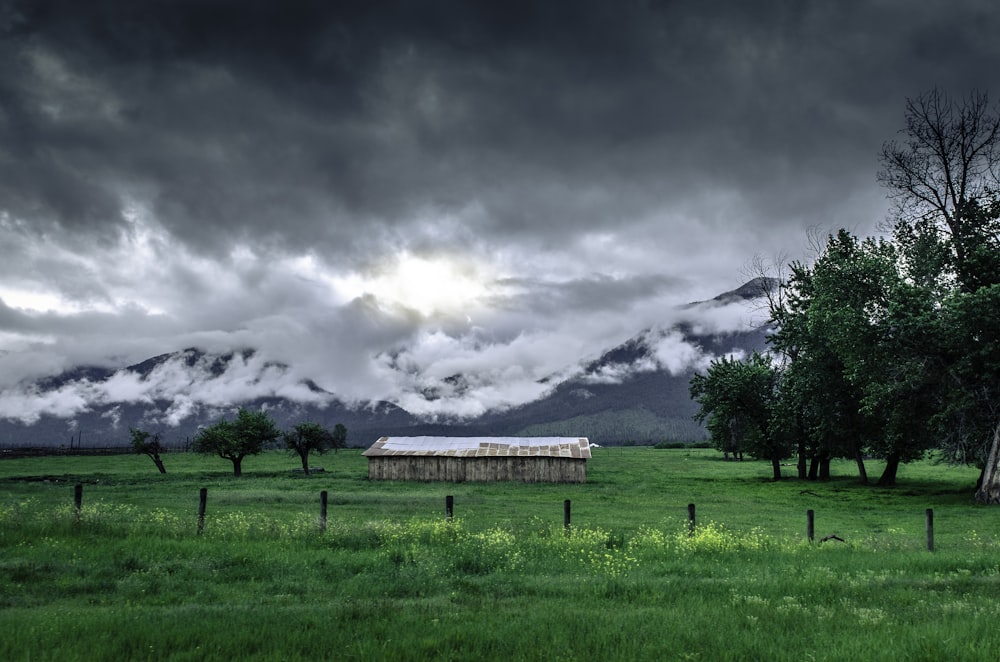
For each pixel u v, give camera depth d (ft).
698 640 35.83
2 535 67.41
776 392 239.91
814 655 33.01
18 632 35.83
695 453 492.54
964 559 64.44
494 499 161.07
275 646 34.55
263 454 402.93
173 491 168.35
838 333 157.69
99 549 63.21
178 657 32.73
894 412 156.87
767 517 124.77
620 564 61.52
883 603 46.16
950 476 250.37
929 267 154.81
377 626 38.01
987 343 138.92
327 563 59.52
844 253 169.48
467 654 33.19
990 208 155.02
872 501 156.66
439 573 56.95
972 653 32.60
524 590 50.85
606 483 227.40
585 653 33.17
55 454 366.22
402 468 236.43
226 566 58.85
